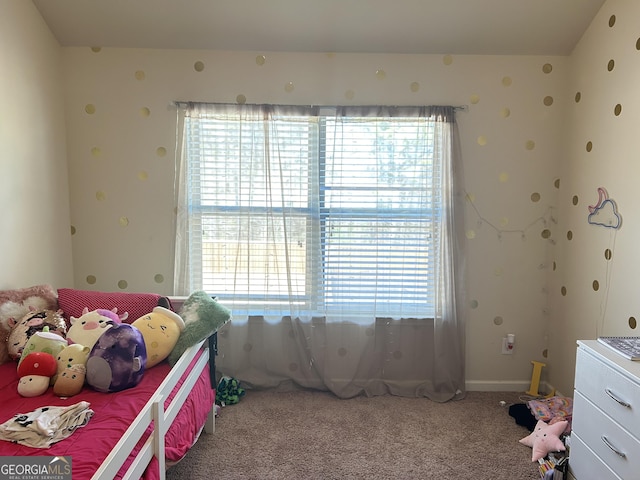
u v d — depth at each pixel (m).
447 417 2.30
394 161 2.47
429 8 2.15
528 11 2.16
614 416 1.45
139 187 2.49
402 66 2.43
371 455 1.95
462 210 2.47
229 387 2.46
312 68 2.43
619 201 1.99
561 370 2.46
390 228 2.51
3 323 1.82
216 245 2.50
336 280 2.53
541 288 2.55
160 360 1.80
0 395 1.53
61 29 2.29
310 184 2.48
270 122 2.42
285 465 1.87
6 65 1.96
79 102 2.43
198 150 2.44
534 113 2.47
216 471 1.82
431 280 2.53
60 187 2.40
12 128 2.01
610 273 2.05
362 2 2.13
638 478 1.34
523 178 2.50
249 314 2.55
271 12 2.19
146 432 1.33
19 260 2.07
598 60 2.14
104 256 2.53
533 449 1.94
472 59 2.43
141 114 2.44
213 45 2.38
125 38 2.35
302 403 2.43
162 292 2.55
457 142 2.43
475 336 2.59
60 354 1.61
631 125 1.91
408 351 2.57
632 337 1.72
